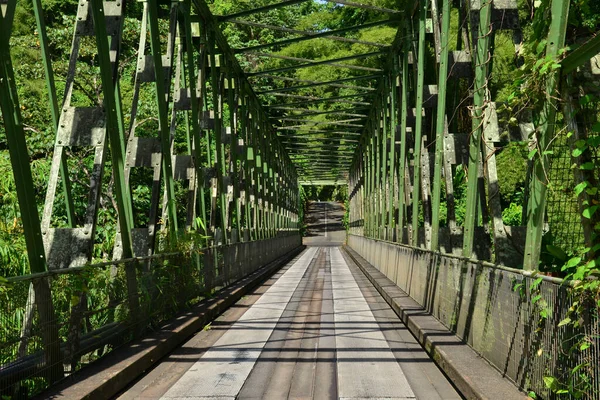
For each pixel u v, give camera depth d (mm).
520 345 3781
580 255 3279
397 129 12438
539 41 3781
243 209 17312
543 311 3375
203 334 6812
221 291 10508
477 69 5297
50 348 3891
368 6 11625
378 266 16453
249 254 15305
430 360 5340
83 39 13773
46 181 11336
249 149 17656
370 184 24078
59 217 11852
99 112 5410
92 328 4648
